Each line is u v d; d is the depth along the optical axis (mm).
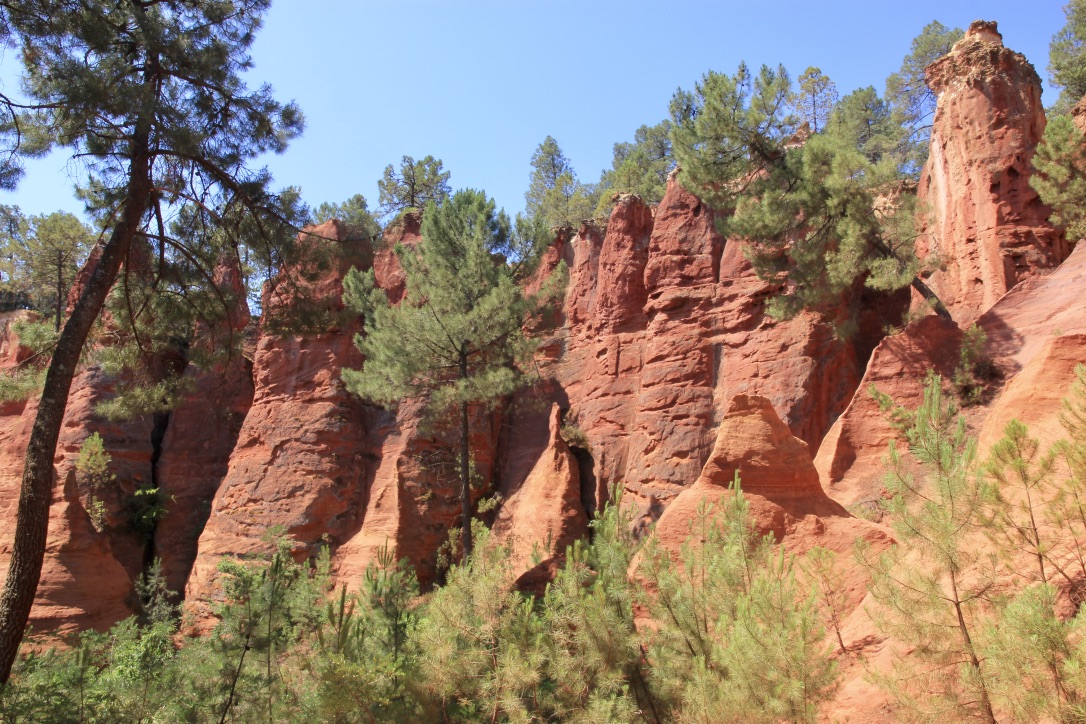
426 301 29516
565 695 9344
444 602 10344
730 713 7816
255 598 11422
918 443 7840
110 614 30406
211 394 41469
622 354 34938
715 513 12734
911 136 54312
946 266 24453
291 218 18469
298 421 35656
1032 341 19562
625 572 10039
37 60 15305
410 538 32312
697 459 29188
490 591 10203
